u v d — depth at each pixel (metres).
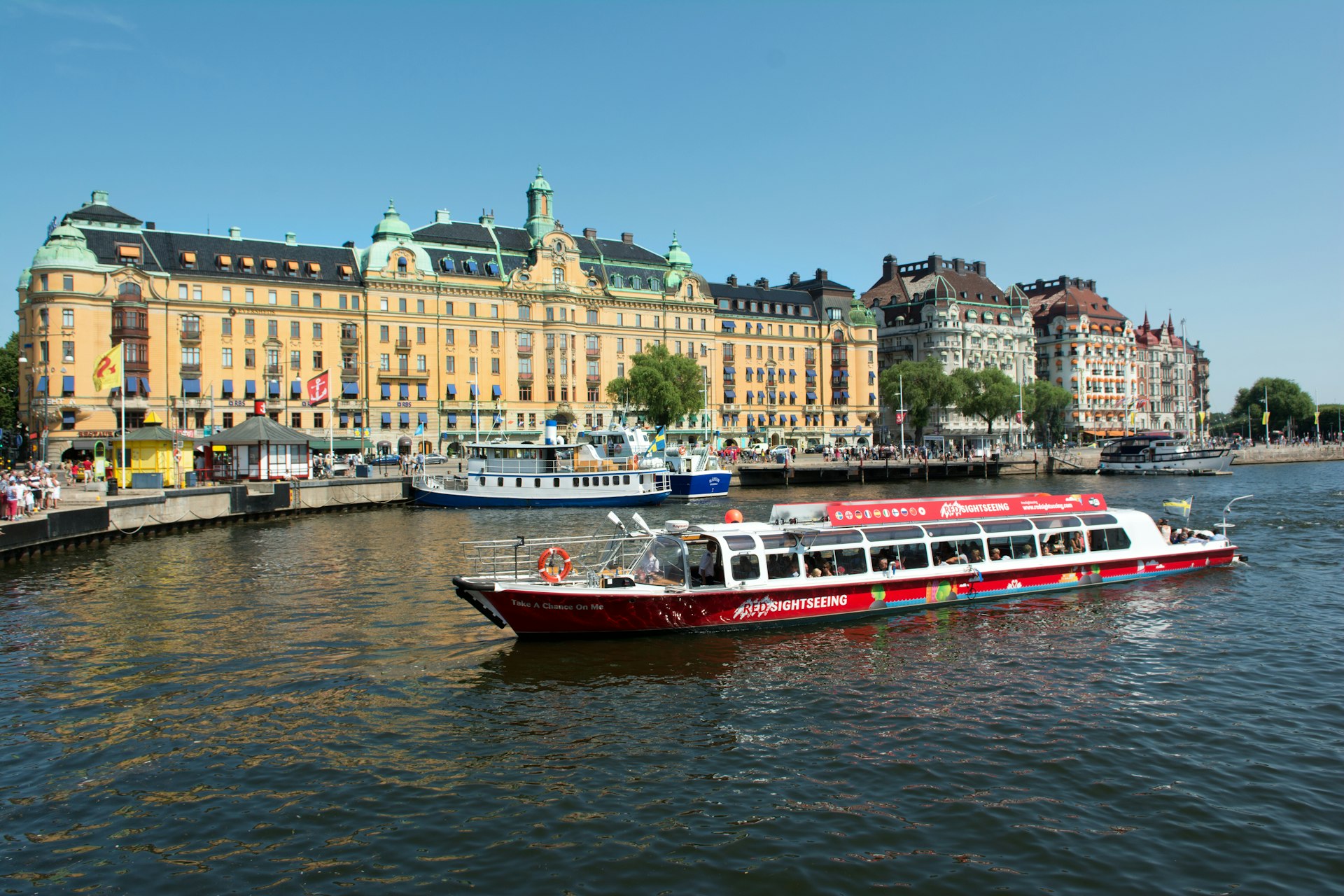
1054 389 158.50
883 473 107.12
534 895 12.91
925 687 21.69
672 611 25.70
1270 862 13.71
